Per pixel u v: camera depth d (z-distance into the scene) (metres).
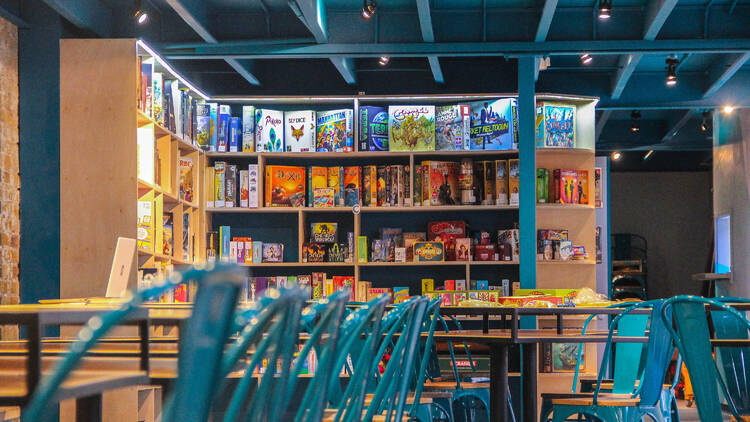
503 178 8.31
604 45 8.00
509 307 4.38
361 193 8.45
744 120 10.67
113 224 6.28
